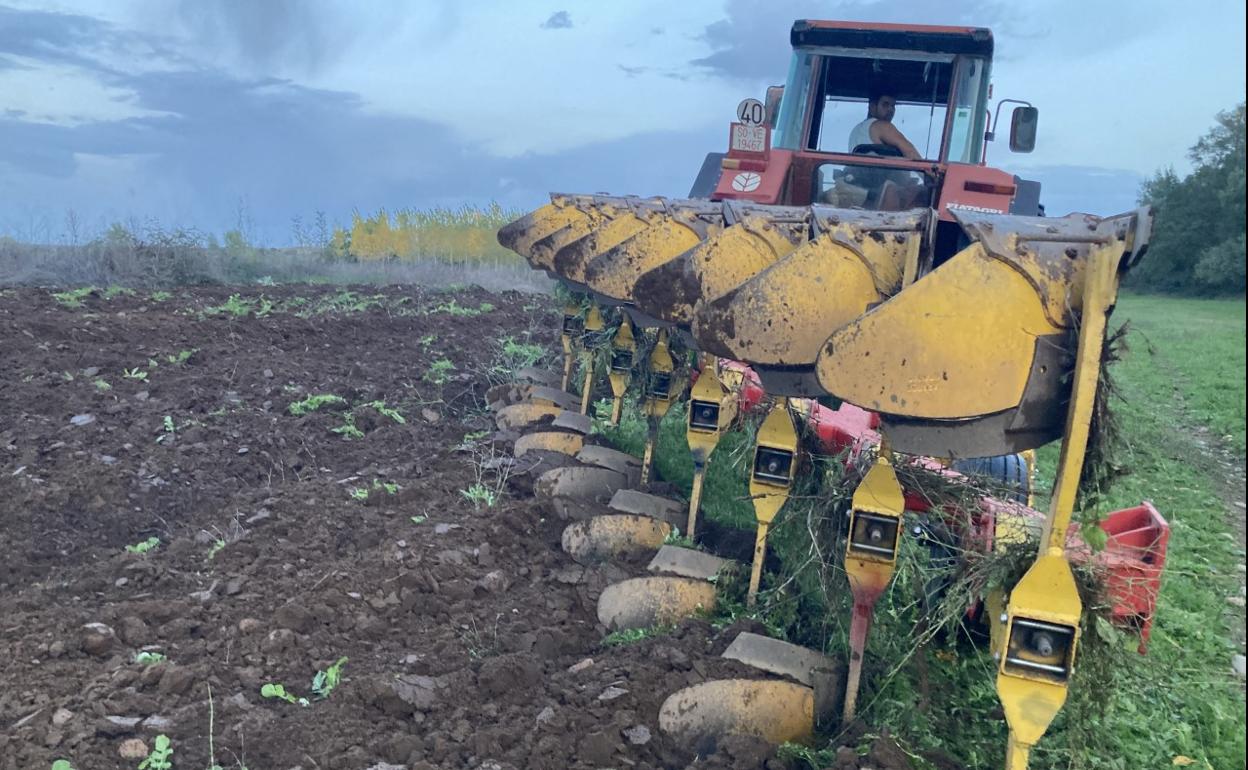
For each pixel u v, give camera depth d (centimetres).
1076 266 294
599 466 637
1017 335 295
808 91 843
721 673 398
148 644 413
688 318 485
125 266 1495
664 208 695
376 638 439
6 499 571
